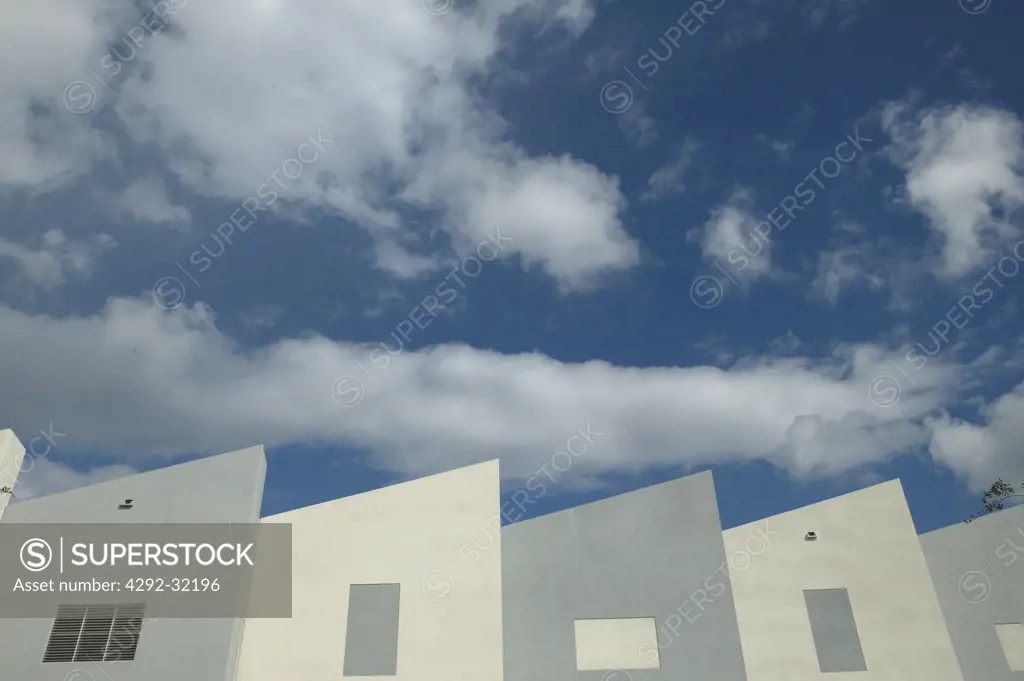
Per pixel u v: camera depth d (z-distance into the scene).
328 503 20.33
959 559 23.70
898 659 20.38
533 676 19.28
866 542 22.02
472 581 19.28
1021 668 21.78
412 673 18.14
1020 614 22.42
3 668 16.78
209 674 16.95
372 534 19.88
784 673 20.30
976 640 22.48
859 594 21.28
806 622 20.97
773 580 21.56
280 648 18.34
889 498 22.59
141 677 16.84
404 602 19.00
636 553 20.56
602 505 21.33
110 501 18.92
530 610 20.12
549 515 21.34
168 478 19.45
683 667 19.08
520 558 20.88
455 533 19.89
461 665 18.22
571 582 20.36
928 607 20.95
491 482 20.59
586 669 19.23
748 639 20.77
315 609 18.89
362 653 18.38
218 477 19.59
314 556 19.55
